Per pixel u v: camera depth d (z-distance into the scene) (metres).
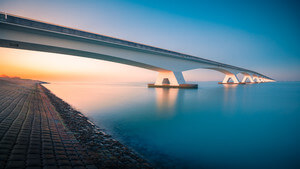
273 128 12.09
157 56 42.50
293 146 8.52
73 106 22.03
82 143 7.46
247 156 7.30
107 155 6.35
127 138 9.45
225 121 14.19
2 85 30.02
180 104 23.42
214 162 6.68
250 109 19.95
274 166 6.42
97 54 32.34
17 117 10.28
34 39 24.97
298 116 16.25
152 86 57.47
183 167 6.14
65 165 4.99
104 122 13.45
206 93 39.62
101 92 47.38
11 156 4.91
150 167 5.85
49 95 33.97
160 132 10.87
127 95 36.75
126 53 36.09
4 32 22.66
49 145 6.47
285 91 49.19
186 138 9.66
